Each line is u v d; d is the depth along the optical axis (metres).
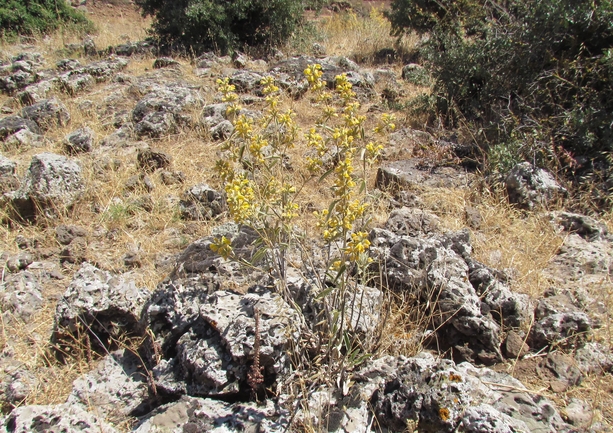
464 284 3.11
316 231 4.00
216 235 3.41
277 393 2.51
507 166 4.93
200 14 10.04
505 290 3.19
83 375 2.79
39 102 6.71
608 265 3.70
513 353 2.95
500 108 5.84
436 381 2.38
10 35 12.02
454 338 3.02
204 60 9.04
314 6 13.45
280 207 2.80
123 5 17.58
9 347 3.11
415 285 3.18
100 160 5.43
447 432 2.27
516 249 3.90
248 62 9.23
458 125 6.31
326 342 2.71
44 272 3.86
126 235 4.34
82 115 6.84
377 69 9.00
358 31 12.28
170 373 2.63
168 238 4.30
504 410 2.39
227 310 2.66
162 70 8.50
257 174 3.85
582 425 2.52
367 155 2.72
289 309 2.70
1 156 5.23
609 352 2.96
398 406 2.38
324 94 2.88
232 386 2.48
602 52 5.77
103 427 2.36
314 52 10.33
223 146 3.01
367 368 2.60
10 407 2.74
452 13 9.29
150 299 2.95
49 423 2.33
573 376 2.79
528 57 6.10
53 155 4.71
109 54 10.29
